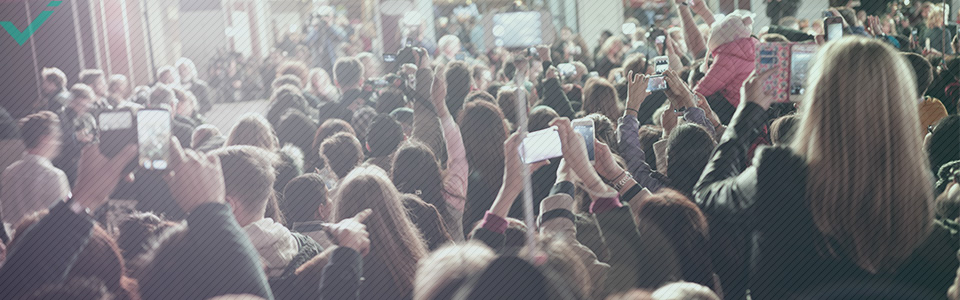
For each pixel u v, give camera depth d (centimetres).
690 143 234
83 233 173
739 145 180
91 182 184
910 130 149
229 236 169
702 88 319
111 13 645
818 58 155
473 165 263
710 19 437
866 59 148
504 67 513
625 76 434
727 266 175
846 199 147
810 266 151
